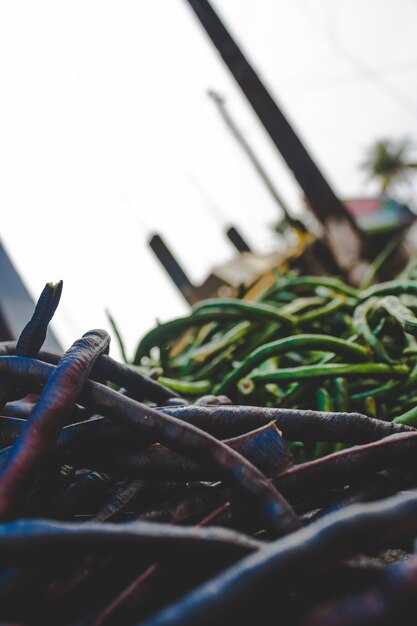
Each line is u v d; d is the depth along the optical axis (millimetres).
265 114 1682
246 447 244
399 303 366
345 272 1475
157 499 257
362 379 388
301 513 253
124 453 251
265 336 503
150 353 566
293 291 780
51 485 251
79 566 217
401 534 194
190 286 1347
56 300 260
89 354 253
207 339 650
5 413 293
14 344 296
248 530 238
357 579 206
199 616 184
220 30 1721
